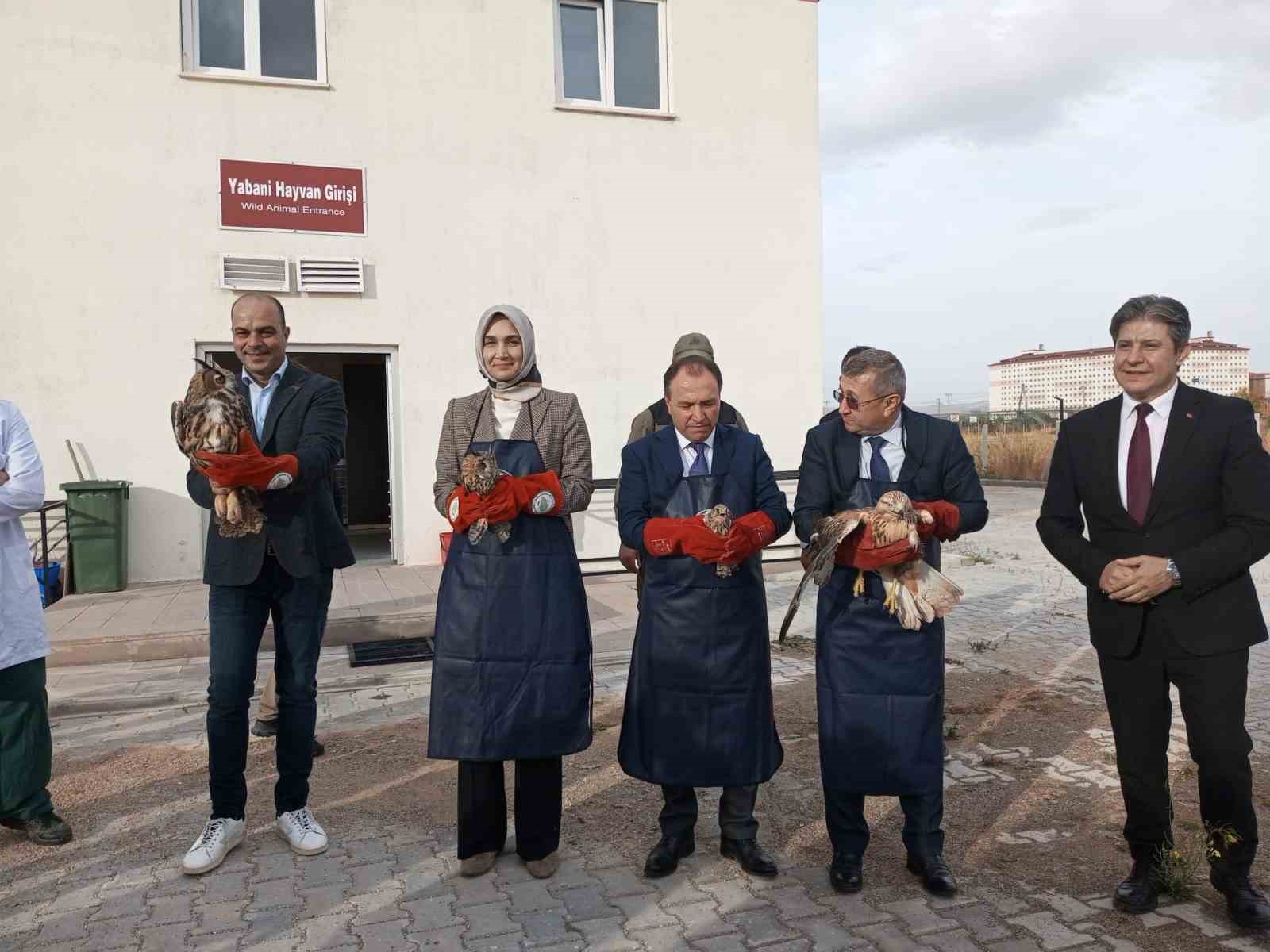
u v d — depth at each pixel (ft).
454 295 31.94
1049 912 10.18
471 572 11.05
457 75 31.73
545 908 10.43
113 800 13.74
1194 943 9.49
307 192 30.32
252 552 11.30
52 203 28.09
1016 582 31.86
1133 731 10.11
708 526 10.38
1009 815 12.81
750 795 11.37
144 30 28.71
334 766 15.11
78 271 28.32
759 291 35.32
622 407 33.88
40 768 12.17
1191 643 9.57
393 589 27.53
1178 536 9.69
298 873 11.34
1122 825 12.41
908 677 10.57
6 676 11.91
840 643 10.75
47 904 10.62
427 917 10.23
